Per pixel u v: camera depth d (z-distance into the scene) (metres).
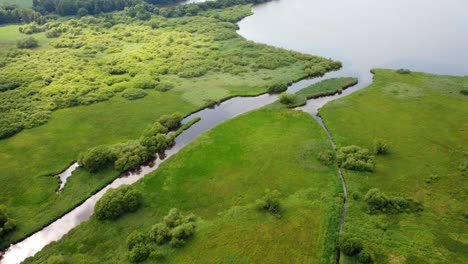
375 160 82.75
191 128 102.56
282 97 109.31
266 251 62.91
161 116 105.62
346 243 61.25
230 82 126.75
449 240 62.28
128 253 63.41
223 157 87.88
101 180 82.94
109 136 99.00
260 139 93.81
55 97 117.06
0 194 80.25
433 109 101.25
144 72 134.88
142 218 71.50
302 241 64.38
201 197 75.88
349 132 94.19
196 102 114.25
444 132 91.19
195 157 88.44
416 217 67.31
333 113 102.88
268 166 83.62
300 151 87.88
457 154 83.00
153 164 88.44
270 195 72.12
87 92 121.62
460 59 135.75
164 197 76.50
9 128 101.38
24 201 78.31
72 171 86.81
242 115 105.44
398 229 65.00
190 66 139.12
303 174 80.44
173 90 122.81
